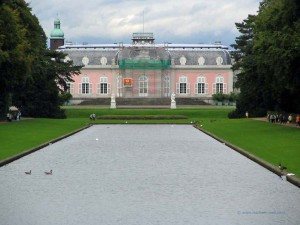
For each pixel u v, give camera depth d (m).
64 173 47.78
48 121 116.75
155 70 197.62
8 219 32.25
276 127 90.56
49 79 134.25
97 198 37.66
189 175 46.91
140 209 34.66
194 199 37.44
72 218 32.53
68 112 147.50
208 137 84.75
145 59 197.75
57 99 135.62
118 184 42.69
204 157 58.84
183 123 121.62
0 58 86.12
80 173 47.84
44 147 68.62
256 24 104.56
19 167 51.00
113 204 35.94
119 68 198.50
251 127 95.12
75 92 199.75
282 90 98.81
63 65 141.75
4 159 53.50
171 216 33.03
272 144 65.56
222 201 36.81
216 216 32.97
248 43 142.00
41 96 132.62
